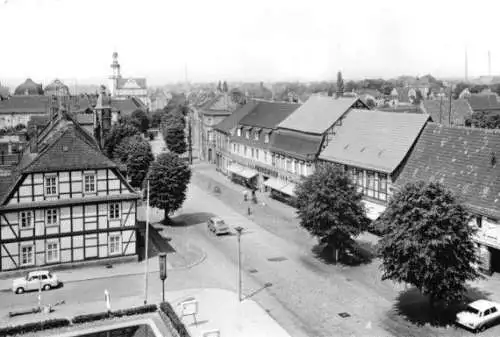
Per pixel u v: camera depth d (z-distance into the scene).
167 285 49.84
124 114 198.38
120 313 42.91
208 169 123.12
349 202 53.56
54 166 52.16
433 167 60.19
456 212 40.31
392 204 42.56
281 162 88.38
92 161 53.72
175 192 71.44
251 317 42.88
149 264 55.50
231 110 133.25
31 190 51.62
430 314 43.03
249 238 65.81
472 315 40.50
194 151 155.50
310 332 40.38
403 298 46.66
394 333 40.00
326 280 51.16
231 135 110.00
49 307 43.44
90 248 54.28
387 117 72.06
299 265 55.59
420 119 66.31
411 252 39.88
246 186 100.75
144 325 41.75
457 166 57.66
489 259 51.06
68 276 51.81
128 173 90.69
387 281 50.66
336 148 75.69
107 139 102.50
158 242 63.94
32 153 63.84
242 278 51.91
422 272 39.72
